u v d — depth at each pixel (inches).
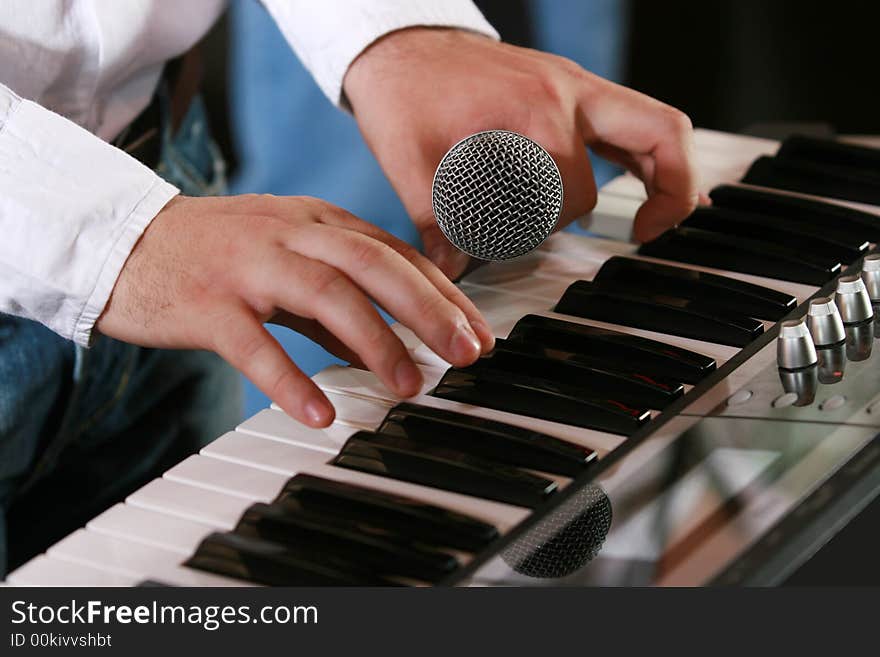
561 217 47.6
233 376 70.9
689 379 37.6
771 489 31.9
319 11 52.0
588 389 36.8
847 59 113.3
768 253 43.9
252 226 38.4
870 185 49.3
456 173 39.5
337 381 38.8
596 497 32.1
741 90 116.5
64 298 39.3
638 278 42.9
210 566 30.1
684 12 113.6
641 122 48.0
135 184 39.8
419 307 36.1
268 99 100.3
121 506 32.9
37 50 51.1
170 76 61.6
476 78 48.2
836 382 36.6
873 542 31.9
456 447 34.1
